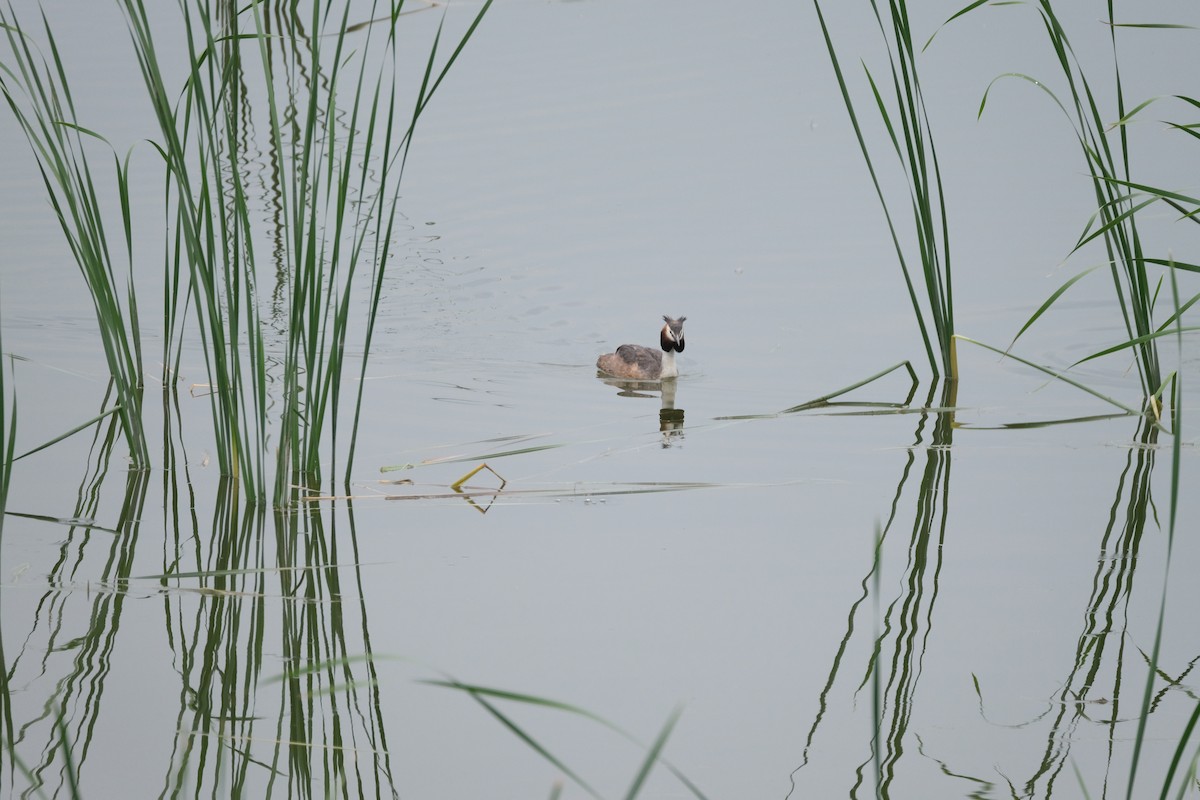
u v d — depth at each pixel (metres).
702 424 20.98
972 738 12.15
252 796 11.35
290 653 13.88
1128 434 19.83
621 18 42.47
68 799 11.18
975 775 11.55
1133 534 16.34
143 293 26.17
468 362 24.20
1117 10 38.31
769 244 28.80
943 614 14.42
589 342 25.27
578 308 26.58
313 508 17.47
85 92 35.38
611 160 33.00
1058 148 31.86
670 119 35.03
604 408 22.00
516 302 26.97
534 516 17.27
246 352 24.03
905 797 11.23
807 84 36.50
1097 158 18.61
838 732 12.24
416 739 12.39
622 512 17.39
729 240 29.11
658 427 20.92
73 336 24.19
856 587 15.08
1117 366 22.88
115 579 15.34
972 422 20.72
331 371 17.73
